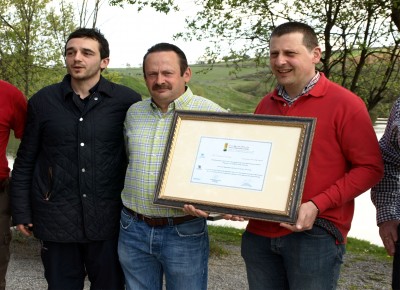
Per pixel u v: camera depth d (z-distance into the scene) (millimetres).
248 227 3014
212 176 2842
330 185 2715
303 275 2781
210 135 2914
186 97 3166
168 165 2947
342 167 2742
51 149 3318
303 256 2768
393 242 2957
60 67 11219
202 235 3199
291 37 2756
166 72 3068
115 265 3414
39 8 10891
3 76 10828
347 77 8508
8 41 10891
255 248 2963
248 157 2793
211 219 2822
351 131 2680
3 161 3646
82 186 3289
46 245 3410
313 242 2750
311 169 2732
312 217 2613
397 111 2809
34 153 3414
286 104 2887
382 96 8469
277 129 2768
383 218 2996
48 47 11070
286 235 2816
